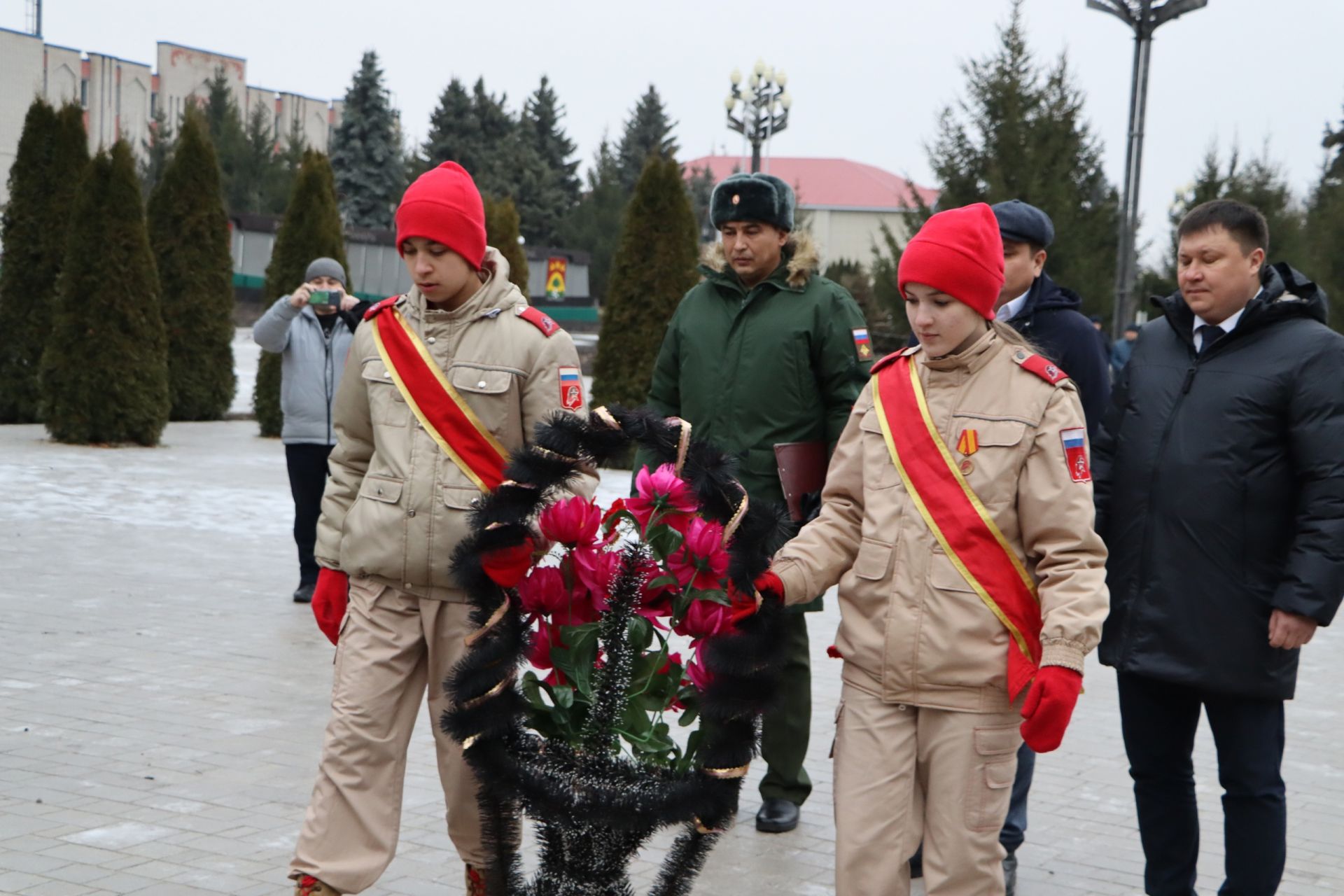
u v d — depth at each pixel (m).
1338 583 3.72
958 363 3.38
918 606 3.27
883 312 29.61
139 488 13.59
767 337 4.87
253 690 6.48
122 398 17.09
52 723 5.79
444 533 3.67
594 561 3.12
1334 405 3.77
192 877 4.19
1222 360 3.94
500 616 3.17
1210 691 3.88
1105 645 4.09
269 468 15.86
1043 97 30.39
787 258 4.97
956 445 3.33
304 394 8.45
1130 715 4.12
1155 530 3.96
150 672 6.74
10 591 8.48
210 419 21.52
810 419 4.91
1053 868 4.71
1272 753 3.97
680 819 3.01
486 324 3.78
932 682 3.24
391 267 45.62
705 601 3.10
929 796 3.29
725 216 4.88
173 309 21.16
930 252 3.33
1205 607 3.88
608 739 3.13
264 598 8.72
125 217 17.23
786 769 4.91
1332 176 36.75
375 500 3.75
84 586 8.78
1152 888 4.19
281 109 103.56
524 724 3.17
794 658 4.87
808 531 3.53
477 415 3.72
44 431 18.20
